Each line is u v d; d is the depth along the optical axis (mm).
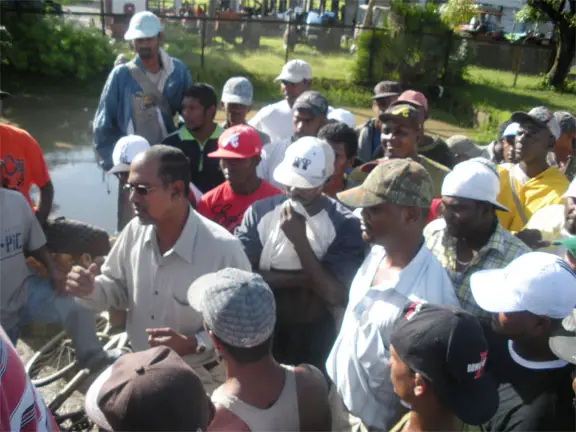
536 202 3762
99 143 5281
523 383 2086
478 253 2730
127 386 1611
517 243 2768
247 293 1905
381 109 5617
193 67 17000
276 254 3154
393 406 2484
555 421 2006
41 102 12414
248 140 3512
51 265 3545
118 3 17578
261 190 3658
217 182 4617
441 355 1737
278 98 15422
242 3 26375
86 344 3570
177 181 2639
